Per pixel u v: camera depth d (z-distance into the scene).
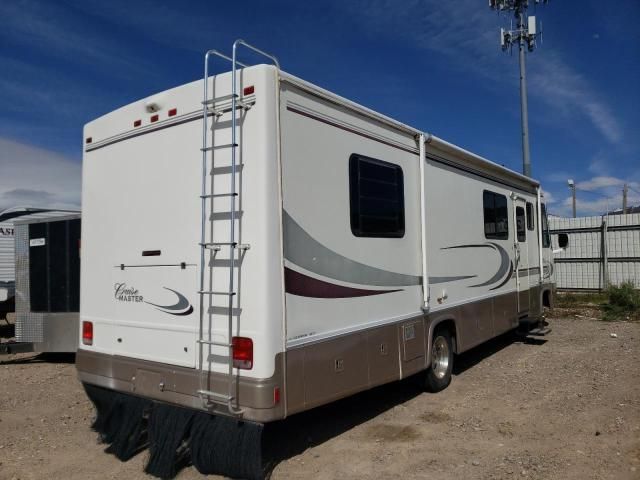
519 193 8.48
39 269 8.03
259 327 3.54
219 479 3.82
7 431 4.99
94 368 4.61
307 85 3.99
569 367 7.10
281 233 3.67
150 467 3.98
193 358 3.91
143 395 4.20
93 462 4.27
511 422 4.98
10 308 10.11
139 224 4.34
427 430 4.82
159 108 4.24
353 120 4.52
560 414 5.17
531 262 8.87
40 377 7.14
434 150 5.85
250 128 3.67
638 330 10.05
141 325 4.27
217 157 3.83
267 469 4.01
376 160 4.80
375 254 4.71
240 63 3.78
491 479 3.81
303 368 3.80
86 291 4.76
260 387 3.50
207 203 3.86
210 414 3.80
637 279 16.09
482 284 6.96
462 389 6.12
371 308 4.63
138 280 4.32
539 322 9.18
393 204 5.02
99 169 4.72
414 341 5.23
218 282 3.76
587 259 16.98
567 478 3.79
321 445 4.50
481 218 7.02
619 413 5.14
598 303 14.24
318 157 4.09
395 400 5.71
